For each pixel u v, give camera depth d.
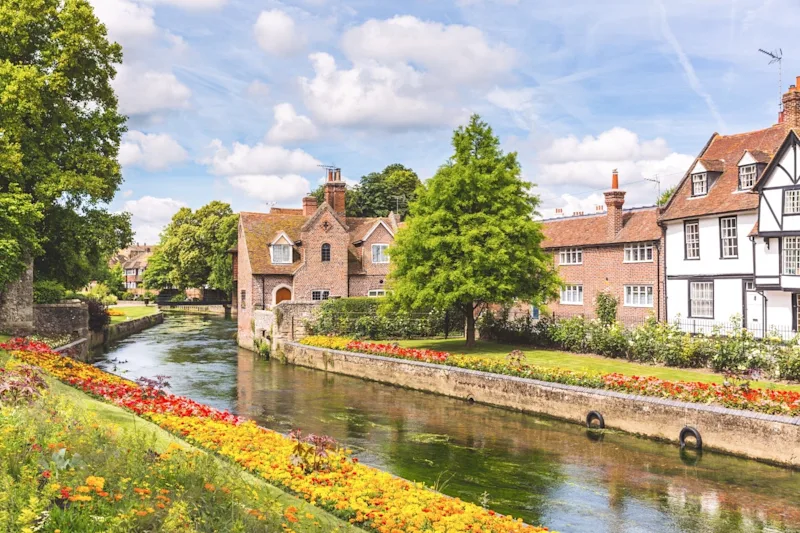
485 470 15.52
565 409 20.53
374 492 10.16
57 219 31.61
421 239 29.80
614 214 38.72
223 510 7.22
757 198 29.77
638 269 36.97
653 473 15.24
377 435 18.84
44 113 29.38
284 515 7.70
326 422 20.45
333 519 8.89
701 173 33.25
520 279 30.61
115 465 7.29
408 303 30.97
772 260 28.98
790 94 31.00
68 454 7.31
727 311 31.36
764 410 16.12
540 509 12.97
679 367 24.00
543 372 21.89
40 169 29.03
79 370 18.39
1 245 25.56
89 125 31.33
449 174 30.12
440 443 17.94
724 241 31.56
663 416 17.92
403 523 8.80
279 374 30.50
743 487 14.24
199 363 34.12
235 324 60.56
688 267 33.41
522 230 29.36
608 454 16.83
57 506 6.12
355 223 47.66
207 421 13.35
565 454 16.86
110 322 48.88
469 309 31.92
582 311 40.97
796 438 15.18
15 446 7.13
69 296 52.31
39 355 18.98
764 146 32.28
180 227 81.50
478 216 29.33
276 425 19.95
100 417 11.74
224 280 73.62
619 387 19.48
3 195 26.75
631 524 12.23
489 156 30.05
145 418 13.49
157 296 100.50
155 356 36.78
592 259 40.19
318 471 11.05
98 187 30.11
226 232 74.25
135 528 6.15
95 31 30.20
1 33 28.34
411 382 26.42
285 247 42.53
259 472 10.55
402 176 80.06
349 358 29.83
